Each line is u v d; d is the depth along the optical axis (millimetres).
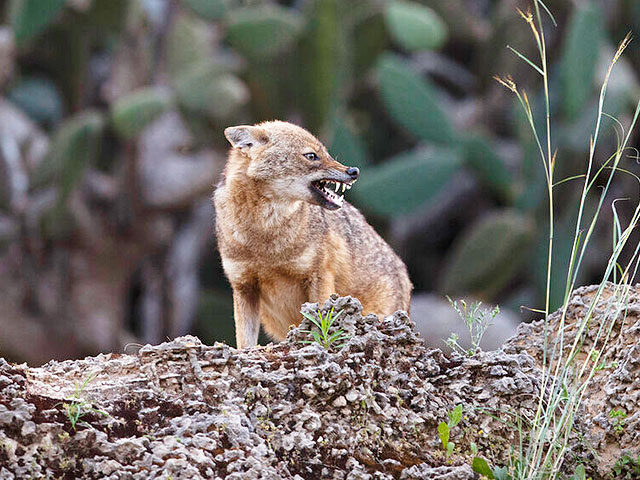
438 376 5523
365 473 4992
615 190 20062
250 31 16641
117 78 18984
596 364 5477
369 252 8344
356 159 18172
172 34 19422
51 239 18203
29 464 4559
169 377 5113
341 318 5477
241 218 7754
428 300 17031
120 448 4688
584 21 18016
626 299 5754
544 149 18625
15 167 18203
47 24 17422
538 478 5086
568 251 18156
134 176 18719
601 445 5504
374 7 18016
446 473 5102
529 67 20516
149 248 19344
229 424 4914
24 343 17969
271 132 7875
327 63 16719
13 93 21531
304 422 5059
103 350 18734
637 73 21438
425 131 18406
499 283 18141
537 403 5484
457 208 22531
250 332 7953
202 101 17156
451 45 25000
